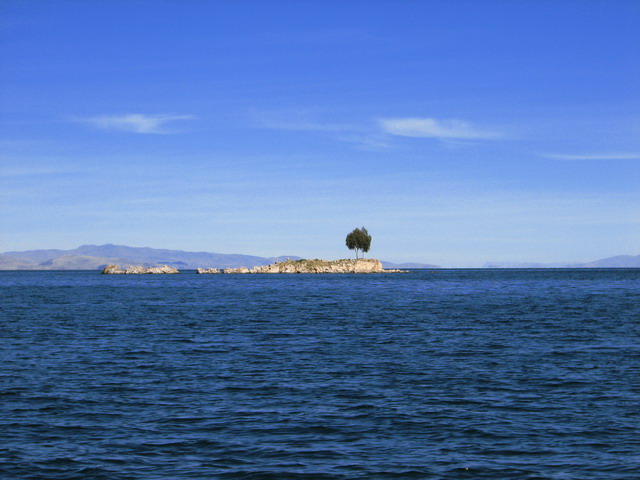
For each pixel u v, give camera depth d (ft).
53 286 540.11
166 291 421.18
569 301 288.92
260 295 356.38
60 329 168.35
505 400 79.00
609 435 63.36
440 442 61.57
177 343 137.18
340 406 76.18
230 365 106.73
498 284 529.86
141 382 91.61
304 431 65.46
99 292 413.39
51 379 93.97
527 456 57.16
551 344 132.67
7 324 182.91
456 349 125.49
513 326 171.12
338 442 61.67
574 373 97.35
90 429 66.28
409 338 144.56
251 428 66.59
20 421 69.31
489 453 58.13
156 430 65.92
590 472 52.90
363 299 311.27
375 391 84.79
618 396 80.84
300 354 119.44
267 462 55.93
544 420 69.31
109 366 106.01
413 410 74.02
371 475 52.70
